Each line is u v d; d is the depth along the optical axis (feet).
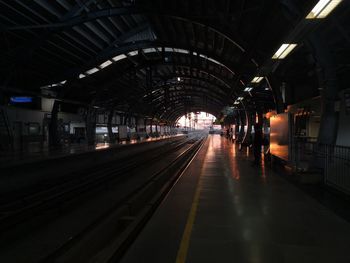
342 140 28.09
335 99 28.71
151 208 21.98
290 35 21.98
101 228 16.37
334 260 12.58
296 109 51.55
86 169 61.52
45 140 95.66
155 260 12.71
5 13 48.11
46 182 45.60
